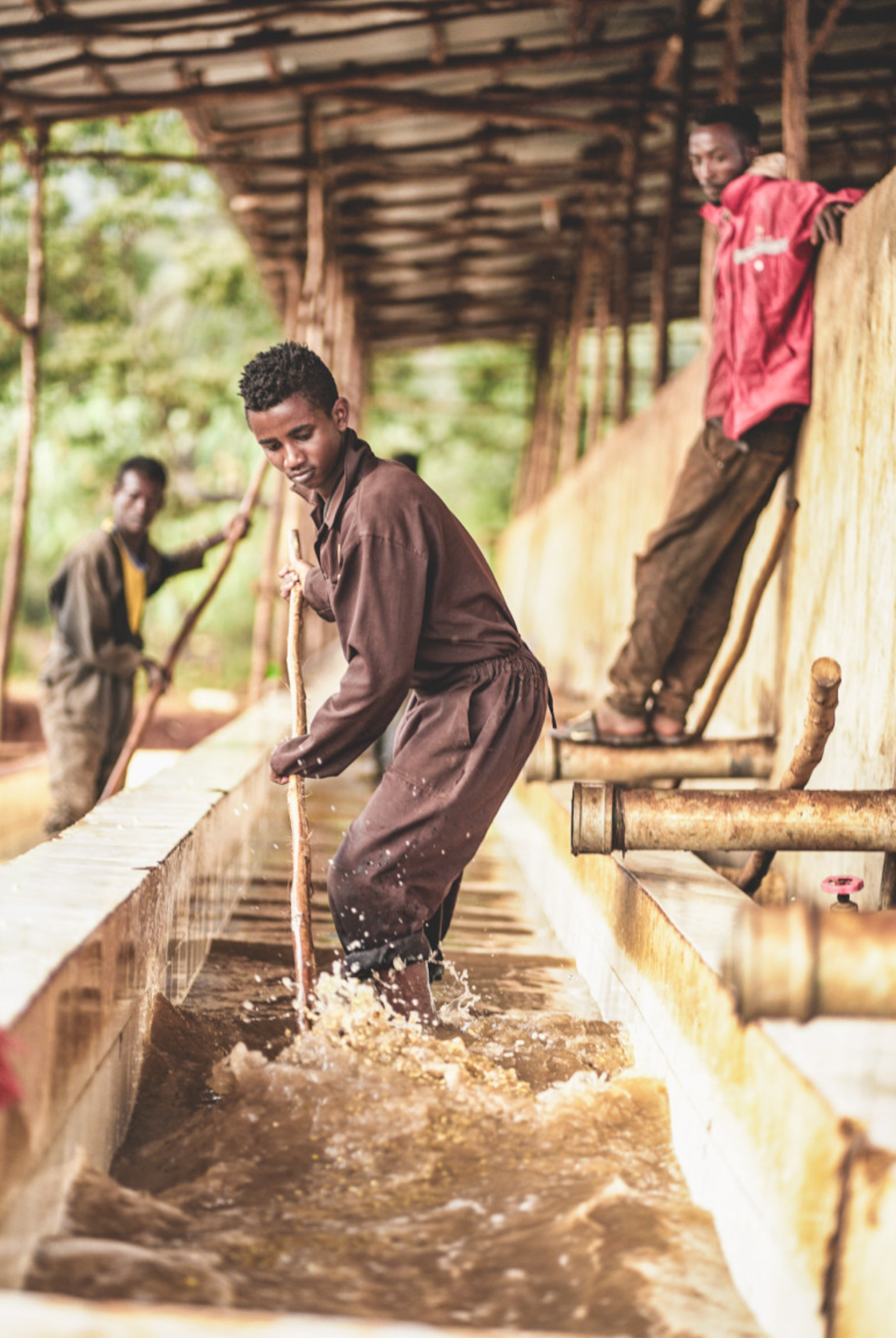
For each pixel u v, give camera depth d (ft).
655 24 29.55
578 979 14.46
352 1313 6.84
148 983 10.80
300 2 25.95
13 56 27.48
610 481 34.53
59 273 63.10
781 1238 6.79
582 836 11.76
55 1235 7.32
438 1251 7.60
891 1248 6.13
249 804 19.51
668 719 16.76
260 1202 8.23
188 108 29.43
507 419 98.73
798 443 16.14
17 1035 6.67
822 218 15.01
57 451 68.74
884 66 29.58
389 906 10.90
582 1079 10.25
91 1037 8.41
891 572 12.68
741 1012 6.64
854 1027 7.62
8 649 32.96
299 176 37.99
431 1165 8.79
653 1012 10.80
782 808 11.69
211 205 67.62
